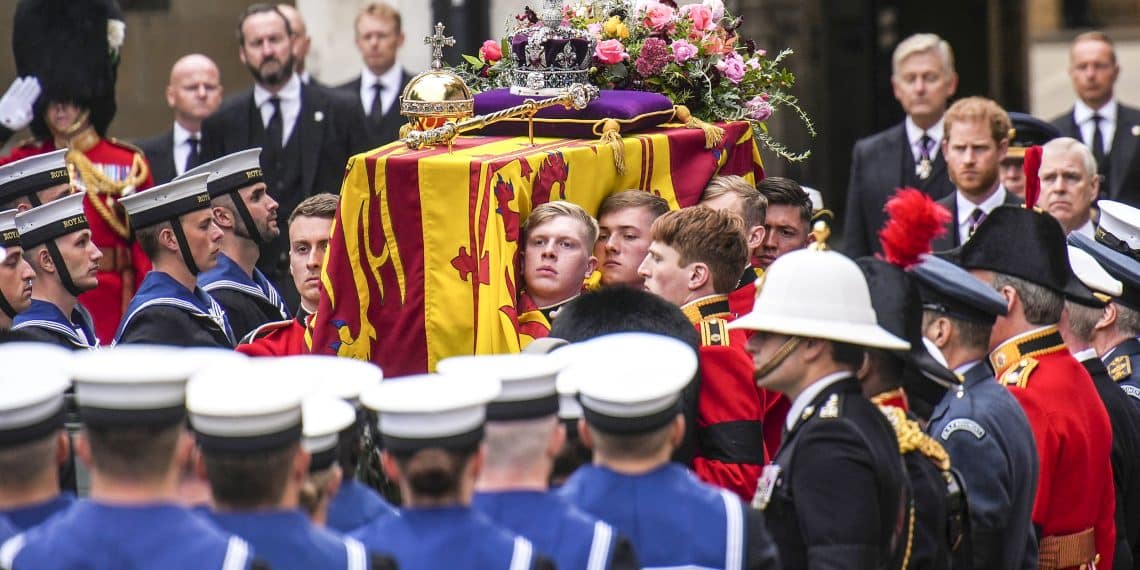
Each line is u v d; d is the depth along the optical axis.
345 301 18.30
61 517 11.60
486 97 20.11
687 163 20.58
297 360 14.16
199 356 12.21
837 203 51.91
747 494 16.53
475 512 12.26
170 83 33.41
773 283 14.55
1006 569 15.91
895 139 31.64
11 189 23.41
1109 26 97.69
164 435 11.43
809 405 14.27
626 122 19.69
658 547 13.06
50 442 12.37
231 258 22.67
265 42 31.36
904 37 53.12
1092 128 33.75
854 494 13.70
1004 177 29.03
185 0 37.28
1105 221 22.61
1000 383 17.08
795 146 49.38
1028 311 17.73
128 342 20.34
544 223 18.00
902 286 15.10
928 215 15.12
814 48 49.56
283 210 31.50
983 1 53.66
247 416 11.61
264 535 11.63
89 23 28.23
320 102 31.83
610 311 15.91
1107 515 17.95
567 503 12.82
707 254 17.47
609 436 13.14
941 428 16.17
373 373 14.04
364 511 13.73
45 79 27.97
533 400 12.73
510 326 17.53
